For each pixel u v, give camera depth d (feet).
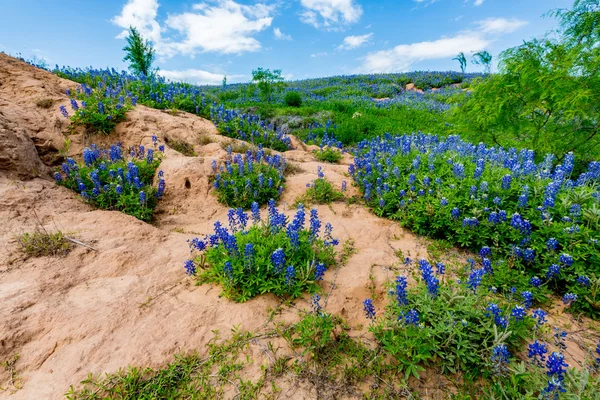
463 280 13.07
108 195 20.15
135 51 62.23
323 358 9.89
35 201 17.62
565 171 19.24
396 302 11.45
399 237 18.22
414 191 20.61
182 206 22.13
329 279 13.87
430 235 18.30
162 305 11.76
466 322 9.86
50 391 8.43
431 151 25.05
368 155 30.71
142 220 19.43
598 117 24.18
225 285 12.39
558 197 17.15
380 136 49.78
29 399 8.21
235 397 8.63
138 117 30.48
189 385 8.92
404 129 53.01
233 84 137.90
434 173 21.83
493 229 16.40
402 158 25.34
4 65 31.50
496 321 10.00
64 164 21.62
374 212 21.47
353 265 15.07
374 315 10.76
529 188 18.24
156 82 49.52
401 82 116.88
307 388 8.94
